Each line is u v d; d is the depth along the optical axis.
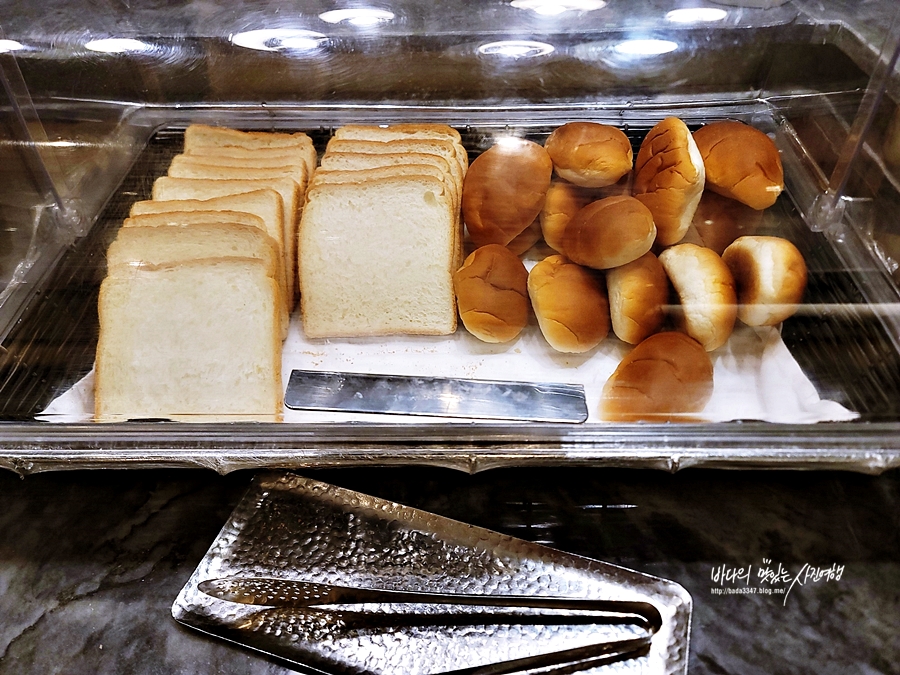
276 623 0.77
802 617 0.77
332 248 1.02
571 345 0.91
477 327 0.94
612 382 0.90
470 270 0.95
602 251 0.91
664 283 0.92
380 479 0.91
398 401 0.91
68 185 1.14
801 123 1.13
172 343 0.94
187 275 0.96
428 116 1.24
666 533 0.84
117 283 0.96
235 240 0.99
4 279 1.02
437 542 0.83
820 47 1.11
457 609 0.77
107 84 1.23
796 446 0.83
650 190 0.96
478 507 0.88
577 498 0.88
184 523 0.87
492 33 1.17
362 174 1.07
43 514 0.88
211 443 0.88
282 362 0.97
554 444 0.85
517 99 1.24
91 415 0.90
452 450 0.86
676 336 0.89
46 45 1.14
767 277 0.91
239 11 1.20
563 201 0.98
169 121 1.27
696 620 0.77
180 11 1.19
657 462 0.86
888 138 1.02
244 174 1.14
